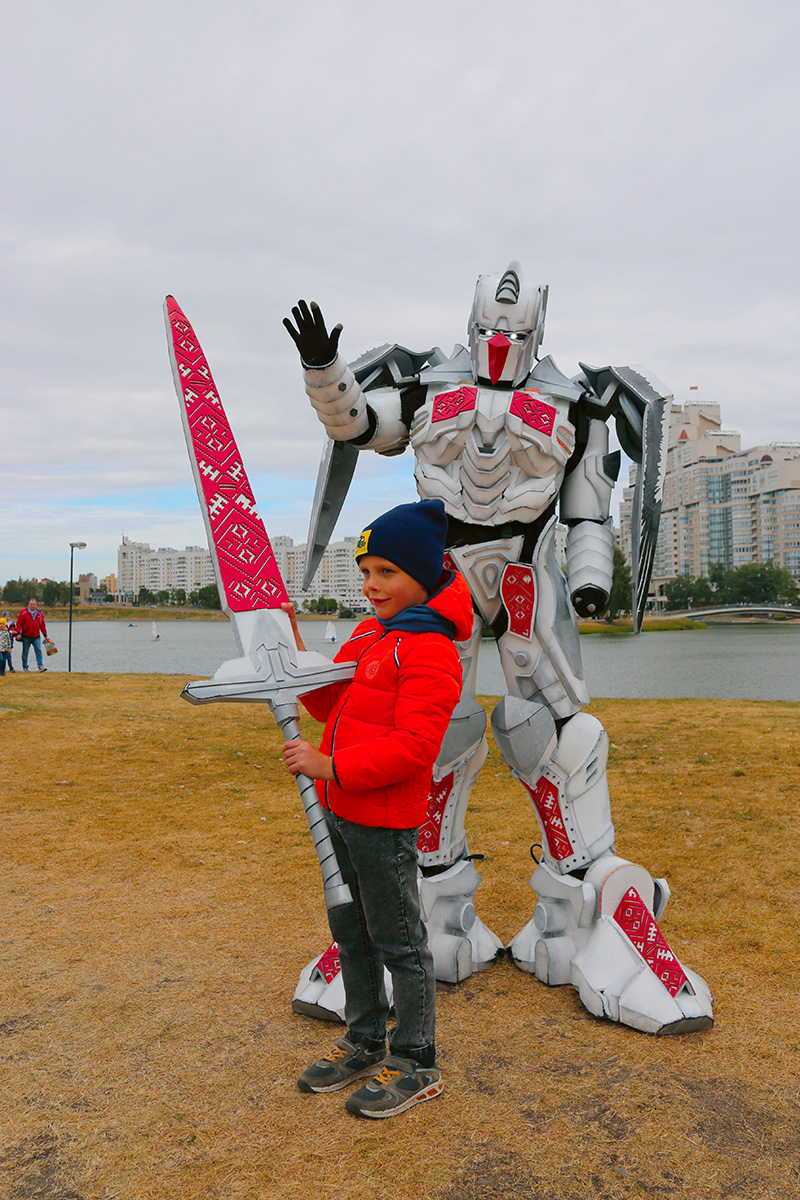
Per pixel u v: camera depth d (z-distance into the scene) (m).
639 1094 2.23
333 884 1.94
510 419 2.78
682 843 4.66
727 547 108.19
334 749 2.17
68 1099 2.24
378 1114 2.11
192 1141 2.05
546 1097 2.22
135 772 6.75
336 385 2.65
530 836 4.93
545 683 2.91
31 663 27.00
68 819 5.25
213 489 2.23
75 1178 1.91
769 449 104.88
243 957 3.20
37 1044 2.54
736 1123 2.11
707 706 10.38
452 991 2.90
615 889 2.86
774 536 102.38
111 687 12.92
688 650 35.53
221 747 7.90
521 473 2.88
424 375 2.98
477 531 2.91
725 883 4.02
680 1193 1.84
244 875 4.19
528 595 2.90
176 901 3.82
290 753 2.03
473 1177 1.90
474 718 2.91
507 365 2.88
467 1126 2.09
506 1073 2.35
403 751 1.98
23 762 6.98
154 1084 2.31
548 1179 1.89
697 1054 2.46
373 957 2.29
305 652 2.21
